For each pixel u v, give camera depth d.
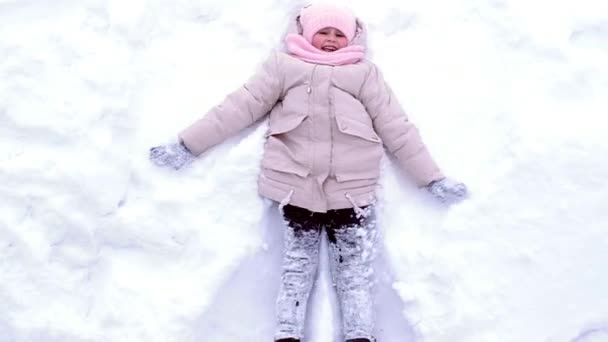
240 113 1.98
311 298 1.93
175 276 1.87
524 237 1.89
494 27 2.20
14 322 1.74
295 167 1.91
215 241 1.89
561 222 1.90
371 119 2.03
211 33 2.19
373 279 1.93
